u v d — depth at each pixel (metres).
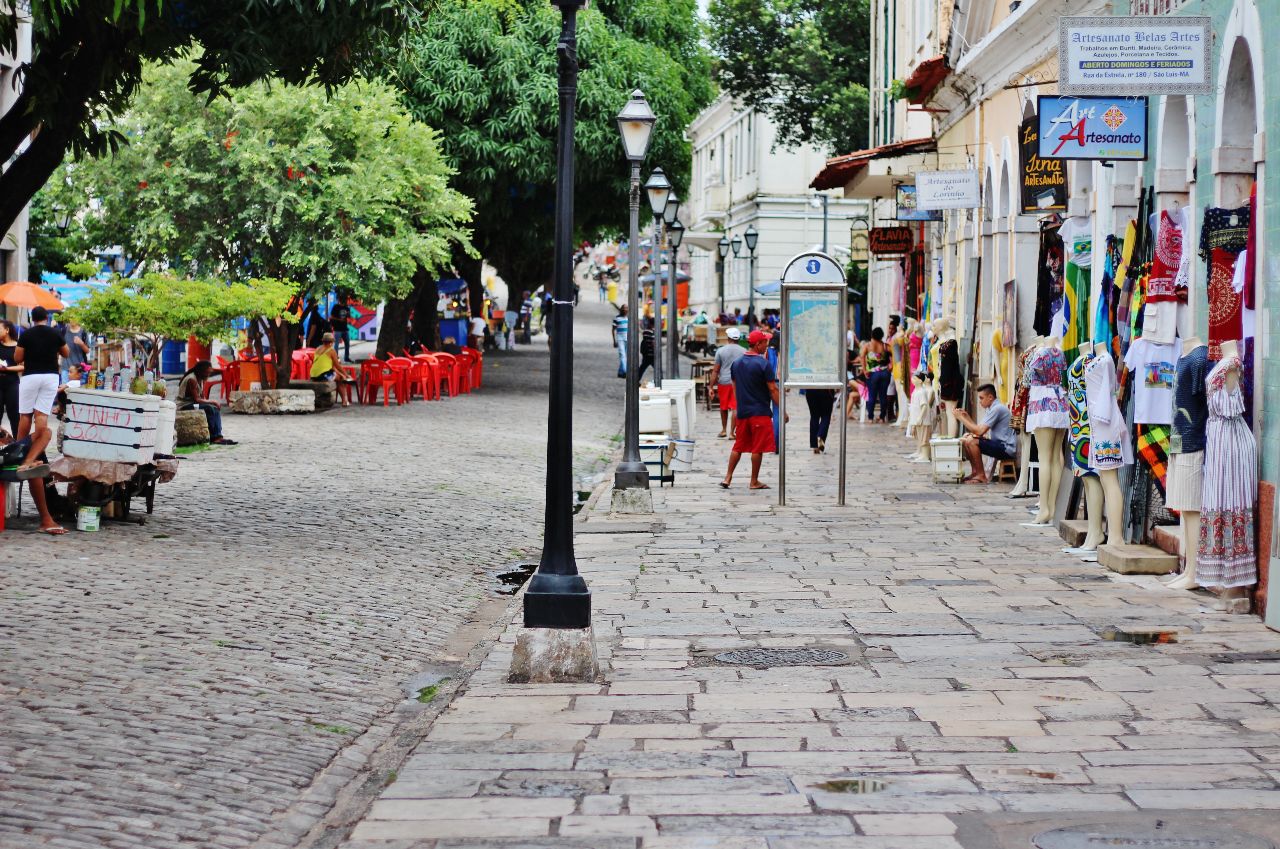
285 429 27.44
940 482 20.64
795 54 50.09
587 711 8.29
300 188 31.30
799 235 68.62
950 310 27.20
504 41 36.66
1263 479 10.98
